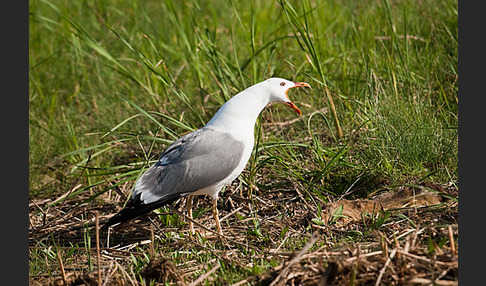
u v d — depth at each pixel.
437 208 9.54
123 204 11.47
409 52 14.35
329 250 8.12
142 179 9.75
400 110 11.60
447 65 13.61
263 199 10.98
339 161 11.11
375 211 9.82
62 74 17.25
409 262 7.47
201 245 9.33
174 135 11.45
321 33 15.59
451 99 12.89
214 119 10.27
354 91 13.40
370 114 11.90
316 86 13.71
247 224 10.27
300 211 10.39
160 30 17.41
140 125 13.83
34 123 14.59
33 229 10.66
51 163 13.41
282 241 9.28
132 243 10.04
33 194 12.38
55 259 9.54
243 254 9.05
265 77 14.19
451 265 7.33
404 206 9.80
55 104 15.87
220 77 12.78
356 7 16.42
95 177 12.41
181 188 9.70
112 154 13.38
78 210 11.43
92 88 16.22
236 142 9.91
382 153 11.08
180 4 18.69
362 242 8.86
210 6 17.89
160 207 9.98
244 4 18.17
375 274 7.31
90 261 9.20
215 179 9.78
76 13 18.86
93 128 14.09
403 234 8.59
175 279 8.12
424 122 11.34
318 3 16.45
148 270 8.22
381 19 15.12
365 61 13.47
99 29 17.62
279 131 12.95
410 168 10.74
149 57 15.48
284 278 7.44
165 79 12.84
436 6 15.30
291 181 10.98
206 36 14.09
